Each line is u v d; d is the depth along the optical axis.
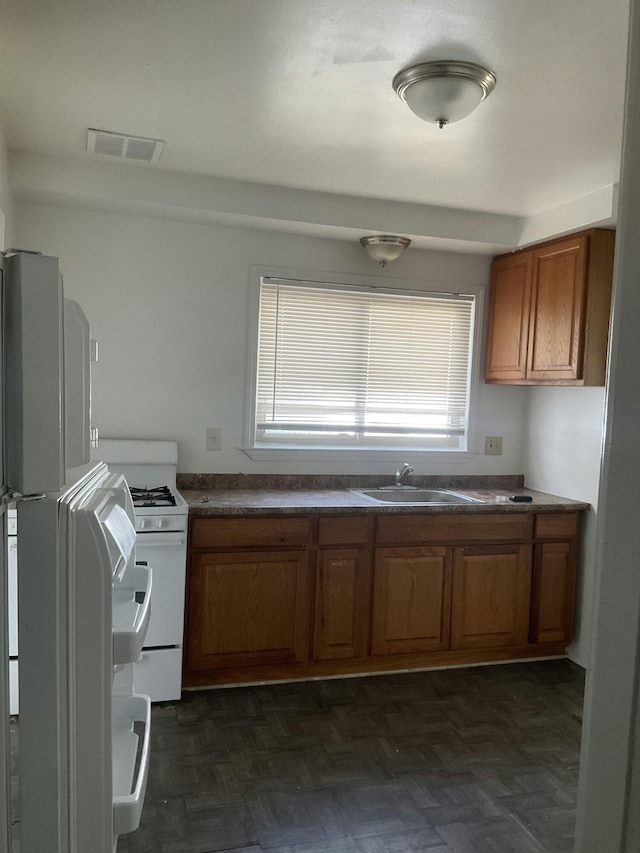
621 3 1.64
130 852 2.02
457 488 4.05
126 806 1.47
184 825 2.16
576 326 3.29
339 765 2.54
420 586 3.38
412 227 3.46
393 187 3.17
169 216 3.34
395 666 3.43
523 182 3.01
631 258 0.56
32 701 1.27
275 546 3.15
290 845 2.08
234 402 3.62
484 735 2.81
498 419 4.12
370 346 3.88
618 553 0.57
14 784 2.32
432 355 4.00
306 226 3.40
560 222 3.33
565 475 3.81
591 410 3.62
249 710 2.96
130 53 1.99
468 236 3.55
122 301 3.41
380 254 3.53
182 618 2.96
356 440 3.95
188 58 2.01
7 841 1.13
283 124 2.47
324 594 3.24
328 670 3.32
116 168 3.03
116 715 1.90
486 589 3.50
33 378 1.17
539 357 3.55
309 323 3.76
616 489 0.57
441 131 2.47
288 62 2.00
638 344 0.55
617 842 0.57
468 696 3.18
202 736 2.72
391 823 2.21
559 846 2.12
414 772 2.51
